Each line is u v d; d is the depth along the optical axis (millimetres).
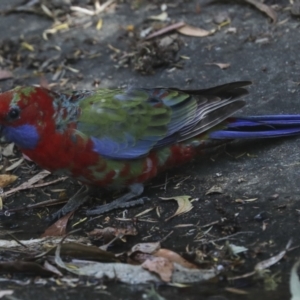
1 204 10148
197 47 12805
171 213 9211
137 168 9484
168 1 14312
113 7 14633
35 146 9141
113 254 8375
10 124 9000
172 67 12430
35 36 14250
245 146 10164
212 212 9031
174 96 9734
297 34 12461
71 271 8164
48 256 8492
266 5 13219
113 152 9289
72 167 9344
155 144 9500
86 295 7590
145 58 12461
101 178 9477
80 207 9805
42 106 9031
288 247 8062
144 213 9344
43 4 15227
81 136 9156
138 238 8828
